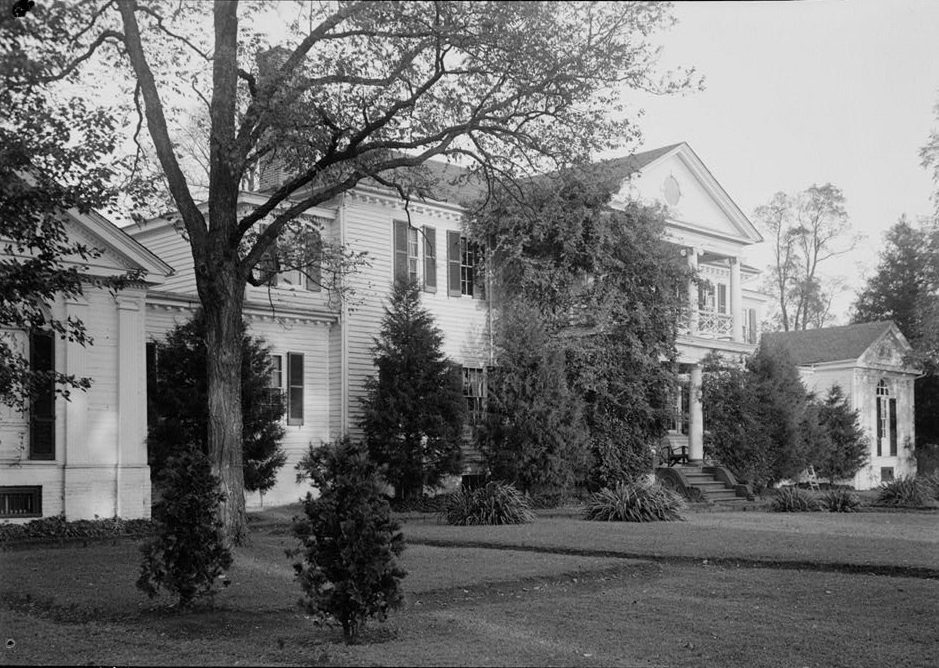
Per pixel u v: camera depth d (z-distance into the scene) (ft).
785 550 48.34
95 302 64.28
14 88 37.91
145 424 66.18
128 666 23.95
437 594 35.83
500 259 93.25
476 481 89.56
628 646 27.48
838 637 28.86
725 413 102.42
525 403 82.17
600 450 89.30
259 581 38.22
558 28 48.62
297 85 48.16
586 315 88.74
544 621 30.76
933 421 153.38
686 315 96.63
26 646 26.81
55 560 46.37
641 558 47.16
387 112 51.29
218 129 48.85
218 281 49.62
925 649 27.53
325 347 83.56
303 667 23.65
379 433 75.82
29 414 61.52
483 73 51.24
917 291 153.48
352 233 83.46
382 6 46.26
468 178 63.05
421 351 77.46
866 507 87.56
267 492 77.87
